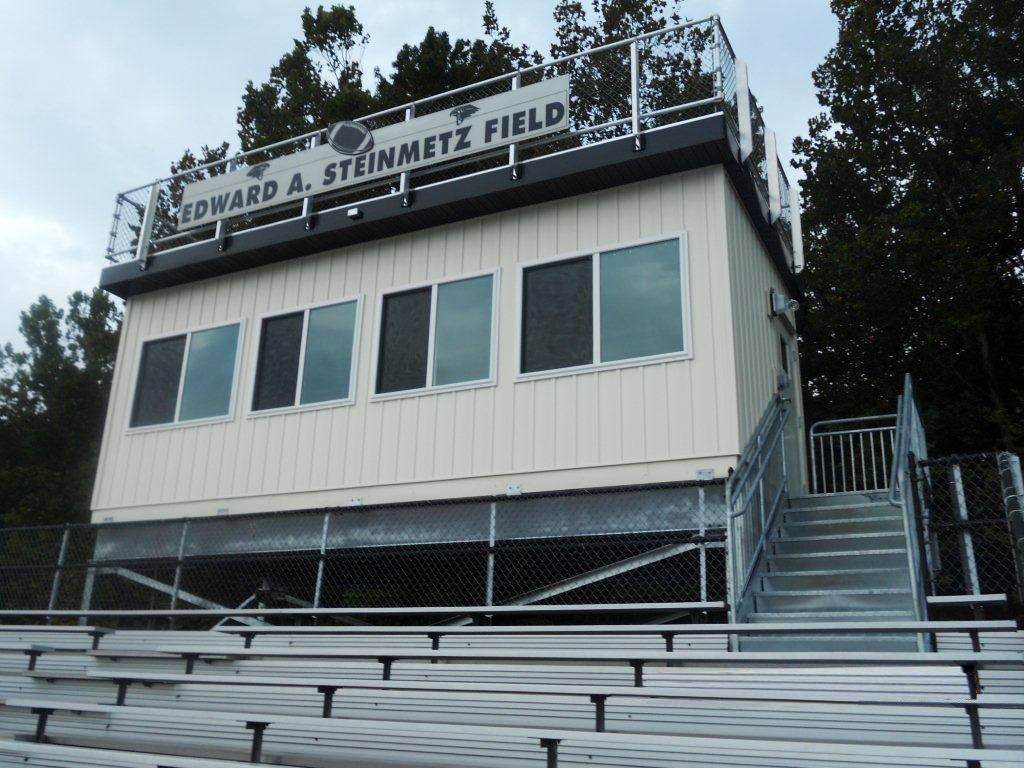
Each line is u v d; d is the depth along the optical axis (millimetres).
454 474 9422
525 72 10297
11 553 11922
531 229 9883
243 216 12312
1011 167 17672
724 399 8375
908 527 6477
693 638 6812
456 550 8633
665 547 8312
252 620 10688
